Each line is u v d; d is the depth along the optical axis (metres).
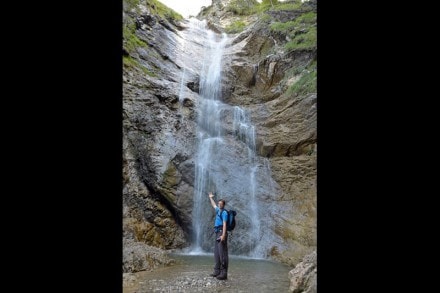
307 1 18.56
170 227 13.37
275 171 14.10
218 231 8.39
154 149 13.68
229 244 13.12
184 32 19.31
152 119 14.05
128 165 13.07
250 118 15.76
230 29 20.72
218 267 8.38
